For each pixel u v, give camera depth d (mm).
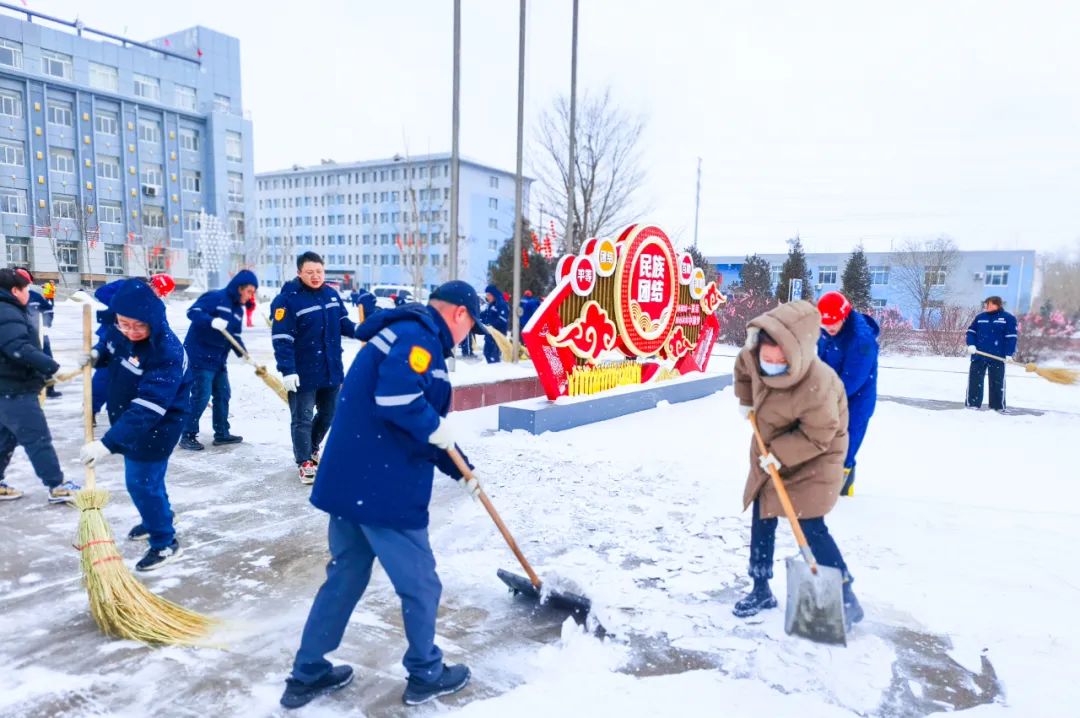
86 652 2830
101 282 43281
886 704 2543
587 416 7629
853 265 23266
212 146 48469
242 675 2682
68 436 6688
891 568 3805
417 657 2498
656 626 3105
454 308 2625
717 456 6207
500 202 61812
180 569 3664
